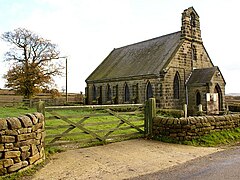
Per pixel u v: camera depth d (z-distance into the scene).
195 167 7.50
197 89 30.66
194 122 11.46
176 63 31.48
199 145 10.91
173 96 30.81
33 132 7.62
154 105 12.41
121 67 39.88
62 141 10.45
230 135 12.27
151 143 11.07
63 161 8.22
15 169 6.81
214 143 11.19
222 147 10.62
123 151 9.60
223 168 7.29
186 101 31.97
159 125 11.96
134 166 7.71
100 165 7.80
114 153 9.29
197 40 34.66
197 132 11.50
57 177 6.73
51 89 46.16
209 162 8.06
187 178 6.48
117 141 11.34
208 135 11.74
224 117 12.67
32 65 42.97
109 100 40.09
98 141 10.86
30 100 38.38
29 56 44.28
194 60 34.16
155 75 30.66
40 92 46.25
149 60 35.16
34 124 7.74
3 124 6.70
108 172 7.14
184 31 33.12
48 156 8.78
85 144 10.57
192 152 9.56
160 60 32.88
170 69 30.64
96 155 8.99
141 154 9.16
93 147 10.23
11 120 6.94
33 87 43.66
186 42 33.28
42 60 44.47
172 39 35.47
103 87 41.22
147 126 12.30
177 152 9.53
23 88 43.06
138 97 33.72
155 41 39.03
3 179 6.37
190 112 30.25
